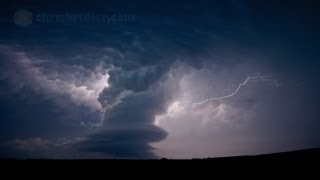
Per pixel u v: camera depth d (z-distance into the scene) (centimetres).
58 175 2866
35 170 3038
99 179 2739
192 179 2736
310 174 2766
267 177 2708
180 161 3603
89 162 3569
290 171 2902
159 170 3103
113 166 3291
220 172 2973
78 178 2764
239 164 3294
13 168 3112
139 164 3434
